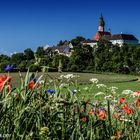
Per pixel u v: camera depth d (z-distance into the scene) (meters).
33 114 4.06
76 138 4.23
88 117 4.49
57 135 4.16
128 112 5.61
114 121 5.21
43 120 4.17
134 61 142.62
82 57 154.00
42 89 4.54
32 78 4.45
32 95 4.27
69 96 4.61
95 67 148.38
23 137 3.86
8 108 4.02
